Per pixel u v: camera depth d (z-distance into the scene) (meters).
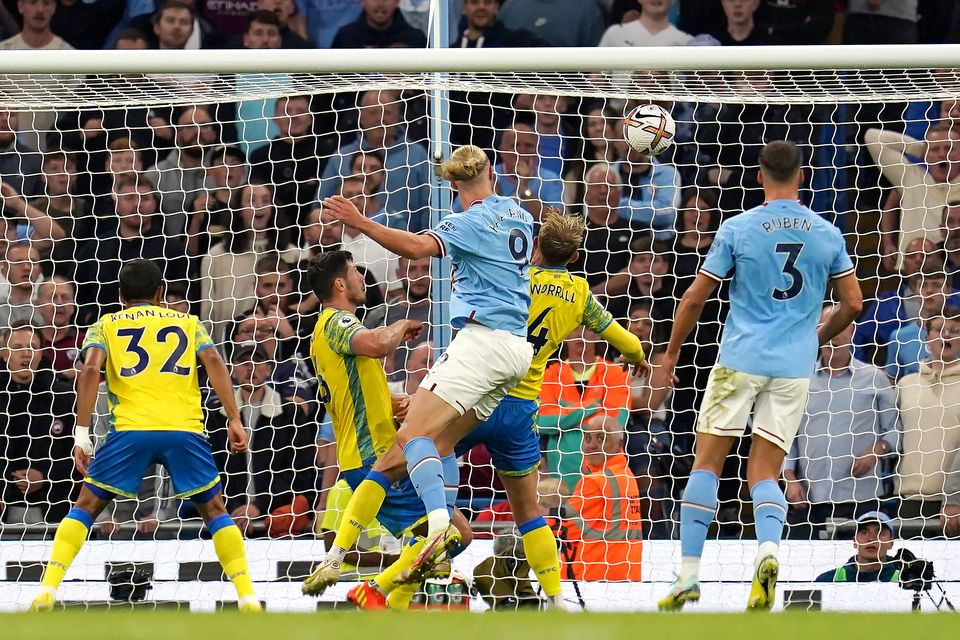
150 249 31.97
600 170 31.55
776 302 18.30
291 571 25.55
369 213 31.83
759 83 26.38
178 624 11.40
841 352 28.92
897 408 28.52
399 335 21.95
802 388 18.27
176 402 22.91
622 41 34.44
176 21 34.25
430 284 29.39
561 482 25.23
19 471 29.27
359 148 32.44
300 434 29.33
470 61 23.56
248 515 28.41
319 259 22.84
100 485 22.67
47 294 30.50
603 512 24.88
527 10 34.44
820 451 28.80
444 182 28.08
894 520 26.50
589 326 22.42
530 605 24.02
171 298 31.38
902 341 29.64
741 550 25.97
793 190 18.73
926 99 26.59
